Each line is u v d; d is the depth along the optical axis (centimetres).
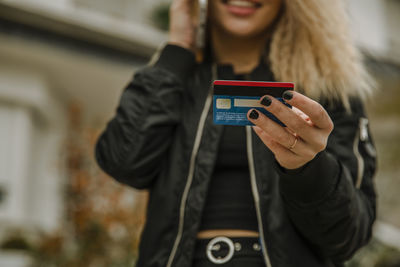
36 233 579
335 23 128
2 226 611
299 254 101
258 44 137
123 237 445
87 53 689
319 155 88
